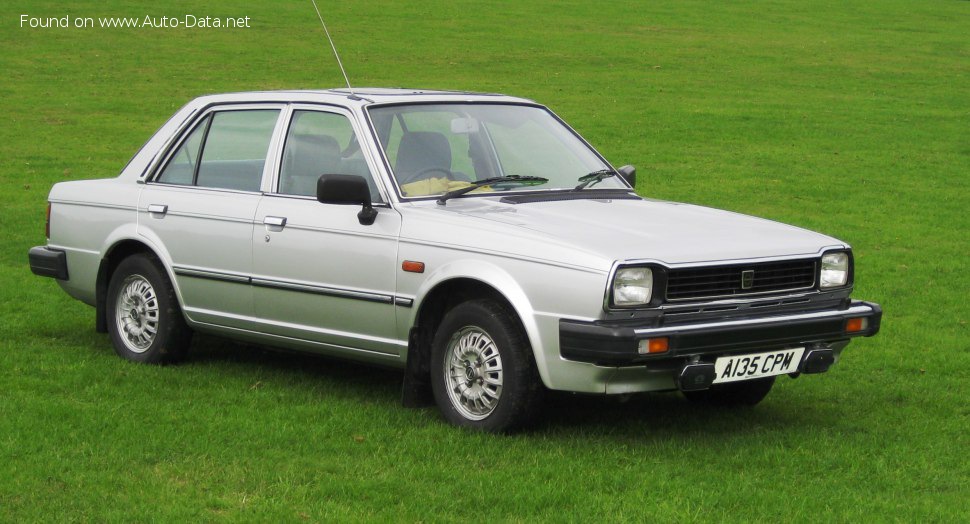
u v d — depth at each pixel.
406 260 7.15
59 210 9.26
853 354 9.62
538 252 6.59
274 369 8.70
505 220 6.98
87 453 6.52
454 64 37.19
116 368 8.58
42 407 7.38
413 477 6.16
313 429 7.00
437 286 7.04
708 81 35.47
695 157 23.72
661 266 6.43
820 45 44.38
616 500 5.83
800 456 6.68
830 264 7.12
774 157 23.81
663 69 37.72
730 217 7.54
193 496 5.84
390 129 7.75
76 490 5.90
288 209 7.80
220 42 40.31
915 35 47.91
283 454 6.53
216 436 6.86
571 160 8.23
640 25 48.69
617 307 6.34
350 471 6.25
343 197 7.23
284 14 47.56
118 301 8.93
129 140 24.44
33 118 26.83
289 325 7.88
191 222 8.33
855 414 7.75
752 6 55.78
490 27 46.34
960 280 13.35
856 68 38.91
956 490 6.20
